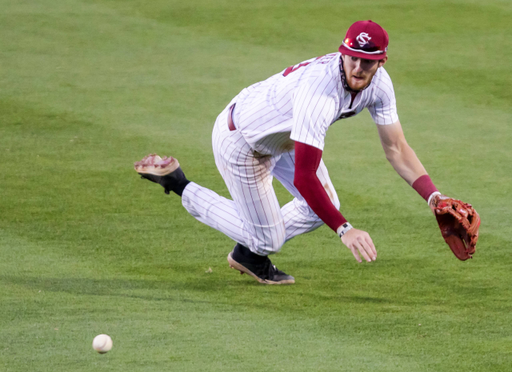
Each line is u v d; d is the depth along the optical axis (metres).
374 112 14.62
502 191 23.95
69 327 14.62
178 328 14.67
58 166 25.81
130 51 43.03
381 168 26.19
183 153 27.48
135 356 13.47
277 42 45.19
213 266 18.23
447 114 32.72
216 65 40.34
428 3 53.94
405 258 18.77
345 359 13.42
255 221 16.19
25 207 22.06
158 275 17.55
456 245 14.36
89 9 52.62
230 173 15.91
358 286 17.02
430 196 14.68
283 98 14.47
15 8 52.25
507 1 54.66
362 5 53.41
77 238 19.80
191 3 54.25
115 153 27.30
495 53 42.66
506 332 14.56
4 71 38.41
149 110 32.78
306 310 15.62
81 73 38.50
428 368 13.12
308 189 13.23
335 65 13.34
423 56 42.16
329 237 20.22
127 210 22.00
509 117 32.31
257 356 13.50
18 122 30.66
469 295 16.45
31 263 18.03
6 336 14.18
